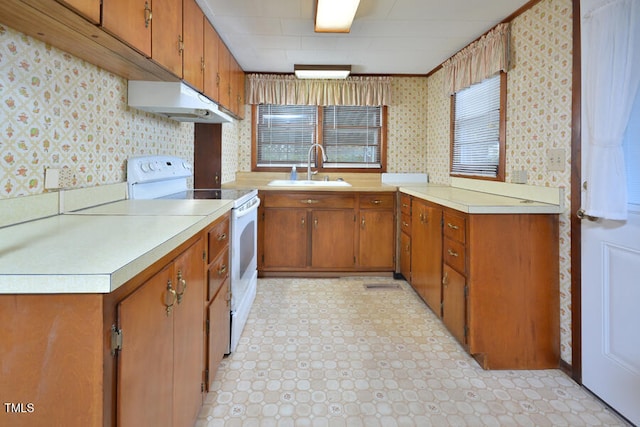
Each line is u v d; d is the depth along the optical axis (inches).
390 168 164.6
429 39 115.6
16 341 29.8
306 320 103.5
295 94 156.3
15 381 30.0
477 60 111.9
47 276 29.2
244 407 65.7
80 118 64.0
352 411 65.0
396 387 72.4
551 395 70.5
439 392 71.0
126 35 54.3
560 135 79.4
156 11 65.1
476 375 77.2
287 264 142.9
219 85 109.8
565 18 77.4
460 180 127.3
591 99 65.7
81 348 29.9
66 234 44.1
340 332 96.1
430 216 107.1
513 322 80.1
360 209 142.2
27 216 52.2
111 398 31.3
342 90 157.1
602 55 63.1
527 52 91.2
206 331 63.1
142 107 82.7
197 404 57.6
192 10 85.0
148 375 38.5
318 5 86.5
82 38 53.1
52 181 57.3
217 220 69.6
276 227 141.8
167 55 70.5
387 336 94.1
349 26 97.7
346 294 125.3
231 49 124.4
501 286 79.7
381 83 157.6
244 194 101.0
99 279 29.3
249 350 86.1
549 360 80.7
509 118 99.3
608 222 66.8
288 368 78.6
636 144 61.8
